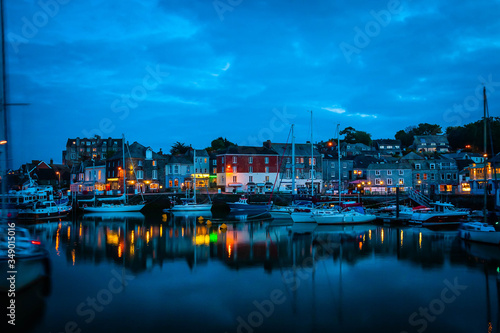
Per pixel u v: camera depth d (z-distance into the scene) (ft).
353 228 141.79
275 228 142.61
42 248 67.56
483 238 104.58
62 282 67.26
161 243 106.93
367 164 312.50
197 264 80.64
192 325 49.98
